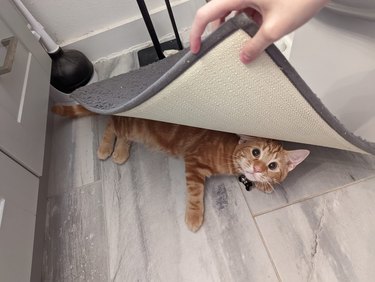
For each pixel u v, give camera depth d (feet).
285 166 2.69
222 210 3.06
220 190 3.18
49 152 3.72
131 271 2.92
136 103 1.98
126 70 4.30
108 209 3.28
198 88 1.74
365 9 2.48
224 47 1.43
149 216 3.17
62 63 3.73
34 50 3.28
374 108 2.80
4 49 2.79
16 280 2.37
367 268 2.64
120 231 3.14
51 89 4.03
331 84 2.93
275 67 1.52
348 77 2.87
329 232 2.82
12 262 2.36
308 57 3.06
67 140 3.83
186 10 4.22
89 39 4.16
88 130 3.86
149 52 4.23
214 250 2.89
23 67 3.01
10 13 2.98
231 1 1.32
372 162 3.07
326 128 1.99
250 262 2.79
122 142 3.53
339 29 2.80
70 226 3.25
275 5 1.28
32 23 3.40
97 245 3.10
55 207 3.38
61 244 3.16
